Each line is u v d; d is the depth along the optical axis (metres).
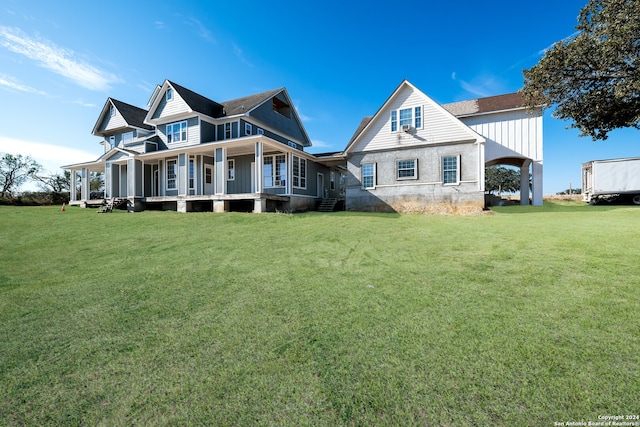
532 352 2.28
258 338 2.68
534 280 3.88
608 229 7.13
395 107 15.41
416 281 4.09
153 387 2.07
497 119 16.98
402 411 1.76
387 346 2.46
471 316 2.94
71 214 13.99
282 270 4.95
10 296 3.99
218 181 14.91
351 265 5.12
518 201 20.45
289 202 16.06
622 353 2.22
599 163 17.89
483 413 1.72
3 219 11.86
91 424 1.77
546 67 12.39
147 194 19.19
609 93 12.27
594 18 11.54
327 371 2.16
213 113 18.78
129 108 22.22
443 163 14.28
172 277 4.72
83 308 3.54
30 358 2.48
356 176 16.16
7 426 1.76
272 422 1.73
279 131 20.78
